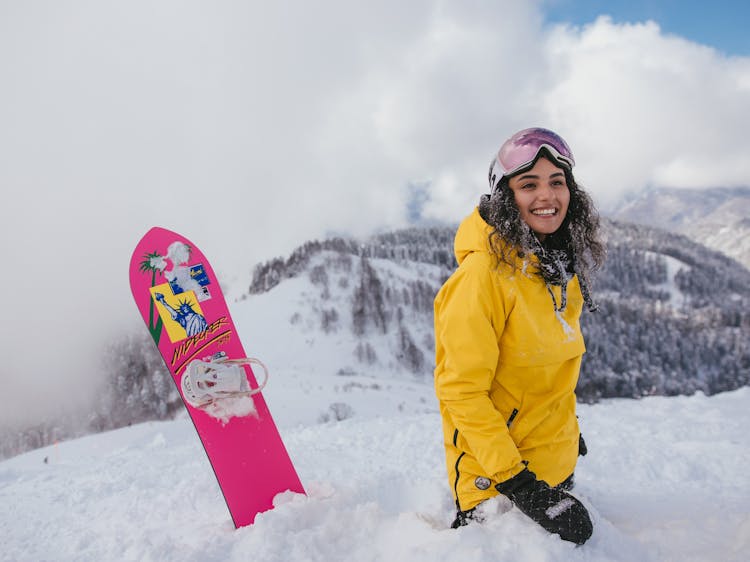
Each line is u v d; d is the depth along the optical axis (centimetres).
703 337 9800
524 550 143
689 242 17938
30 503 306
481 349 149
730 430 391
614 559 146
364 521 190
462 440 168
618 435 386
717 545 156
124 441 2316
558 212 154
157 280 218
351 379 8275
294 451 378
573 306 168
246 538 178
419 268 13700
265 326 10831
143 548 198
